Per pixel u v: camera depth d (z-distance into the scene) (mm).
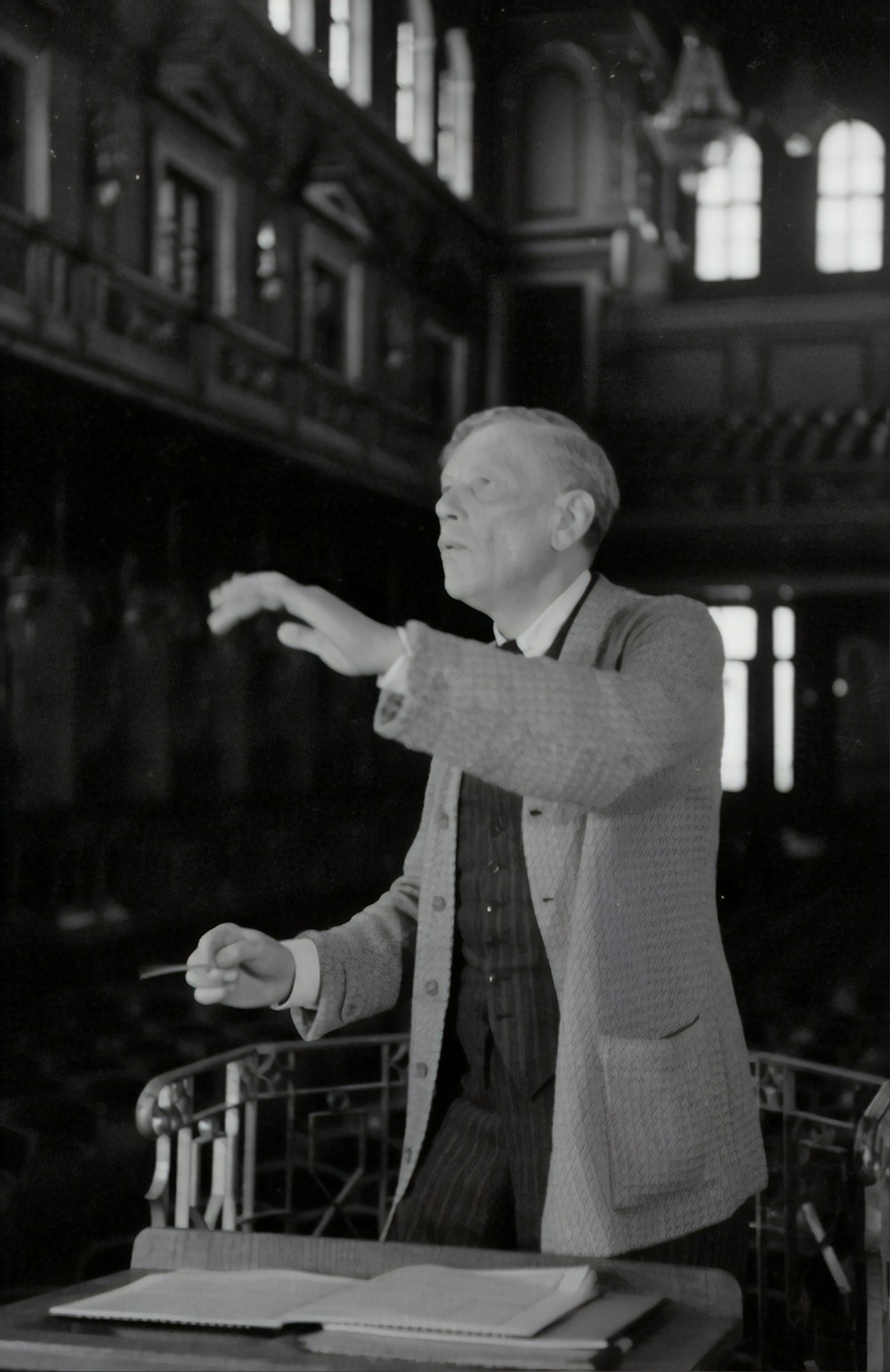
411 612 19141
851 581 21625
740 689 22016
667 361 21969
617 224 21250
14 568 12383
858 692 21547
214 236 14773
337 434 17125
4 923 11227
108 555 13523
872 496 21359
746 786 21812
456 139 20641
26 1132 5988
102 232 12680
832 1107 5508
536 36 21031
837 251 21812
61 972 10422
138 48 12867
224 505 15391
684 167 20484
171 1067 7461
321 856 16156
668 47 21234
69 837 12438
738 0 21047
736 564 21891
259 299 15391
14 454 12328
